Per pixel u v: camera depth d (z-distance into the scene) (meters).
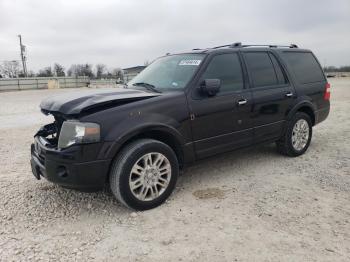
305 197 4.29
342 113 11.40
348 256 3.03
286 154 5.97
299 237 3.35
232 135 4.88
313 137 7.61
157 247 3.24
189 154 4.42
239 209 3.98
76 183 3.63
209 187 4.68
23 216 3.89
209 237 3.39
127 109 3.88
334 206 4.02
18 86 42.19
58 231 3.56
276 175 5.11
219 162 5.79
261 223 3.64
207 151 4.61
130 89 4.71
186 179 5.02
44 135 4.48
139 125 3.86
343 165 5.51
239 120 4.93
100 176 3.70
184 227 3.60
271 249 3.16
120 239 3.40
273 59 5.66
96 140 3.63
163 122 4.06
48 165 3.78
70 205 4.18
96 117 3.69
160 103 4.11
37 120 11.04
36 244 3.32
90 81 50.00
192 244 3.28
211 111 4.55
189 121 4.34
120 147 3.81
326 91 6.52
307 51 6.47
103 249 3.23
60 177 3.70
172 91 4.44
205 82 4.36
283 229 3.51
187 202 4.21
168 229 3.57
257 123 5.20
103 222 3.75
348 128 8.62
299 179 4.93
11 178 5.12
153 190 4.04
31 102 19.34
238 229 3.53
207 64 4.70
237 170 5.37
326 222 3.64
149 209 4.02
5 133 8.61
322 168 5.39
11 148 6.99
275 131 5.55
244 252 3.12
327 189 4.54
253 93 5.11
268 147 6.64
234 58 5.08
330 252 3.09
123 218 3.83
